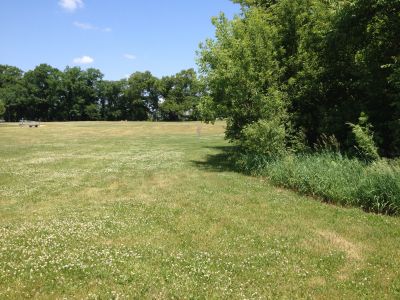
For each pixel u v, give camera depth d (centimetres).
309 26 2252
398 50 1891
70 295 694
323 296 685
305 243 956
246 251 911
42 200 1482
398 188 1194
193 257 872
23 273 780
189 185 1745
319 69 2150
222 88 2186
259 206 1335
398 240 971
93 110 14562
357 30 1952
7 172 2195
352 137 1891
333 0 2038
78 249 916
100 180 1930
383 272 783
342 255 875
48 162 2666
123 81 15150
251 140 2003
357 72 1967
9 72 15988
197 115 2558
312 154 1794
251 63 2103
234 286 730
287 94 2173
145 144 4247
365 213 1224
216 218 1185
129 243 966
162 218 1193
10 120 14512
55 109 14600
